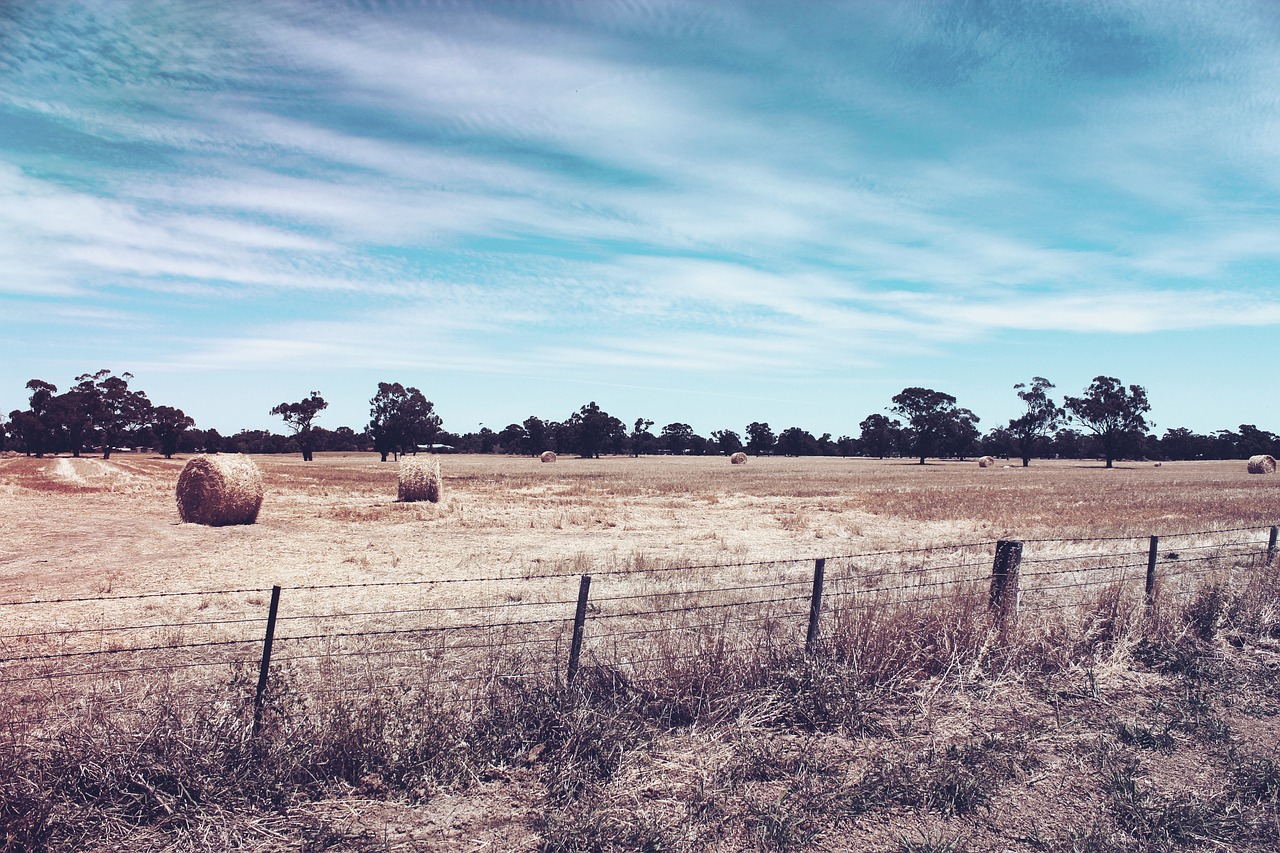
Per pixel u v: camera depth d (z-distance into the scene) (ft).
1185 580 39.78
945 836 15.75
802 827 15.84
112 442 349.00
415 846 14.93
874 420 500.33
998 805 17.13
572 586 38.78
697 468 256.73
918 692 23.09
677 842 15.14
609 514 81.10
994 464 330.34
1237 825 16.21
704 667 21.52
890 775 18.01
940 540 60.08
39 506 82.28
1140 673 26.53
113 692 21.21
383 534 62.34
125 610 33.04
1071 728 21.43
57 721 18.57
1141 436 346.13
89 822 14.83
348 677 22.43
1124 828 16.08
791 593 36.35
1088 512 85.87
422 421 350.84
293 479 155.63
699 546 55.57
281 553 50.88
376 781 17.02
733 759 18.61
